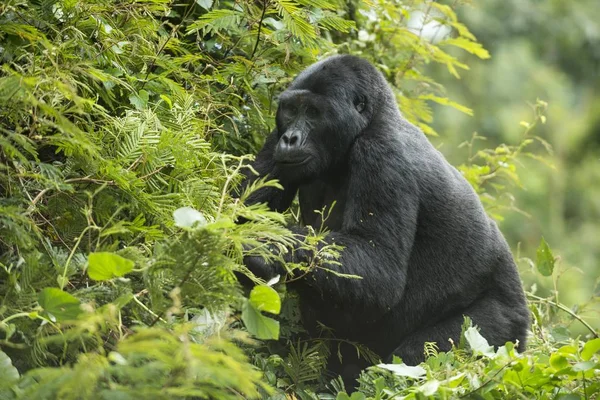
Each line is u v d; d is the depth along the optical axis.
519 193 27.05
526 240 26.36
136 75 8.94
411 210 9.63
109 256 5.62
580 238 26.81
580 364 7.14
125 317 6.84
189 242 5.97
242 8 10.15
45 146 7.90
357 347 9.61
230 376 4.95
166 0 8.71
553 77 29.78
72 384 4.86
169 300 6.36
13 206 6.46
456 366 7.68
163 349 5.16
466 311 10.23
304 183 9.91
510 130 28.42
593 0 31.66
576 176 28.94
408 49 13.24
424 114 13.16
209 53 10.35
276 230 6.57
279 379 8.52
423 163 10.08
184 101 8.73
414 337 9.96
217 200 7.79
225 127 10.01
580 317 12.27
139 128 7.66
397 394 7.30
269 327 6.09
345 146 9.87
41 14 7.90
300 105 9.76
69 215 7.28
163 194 8.09
